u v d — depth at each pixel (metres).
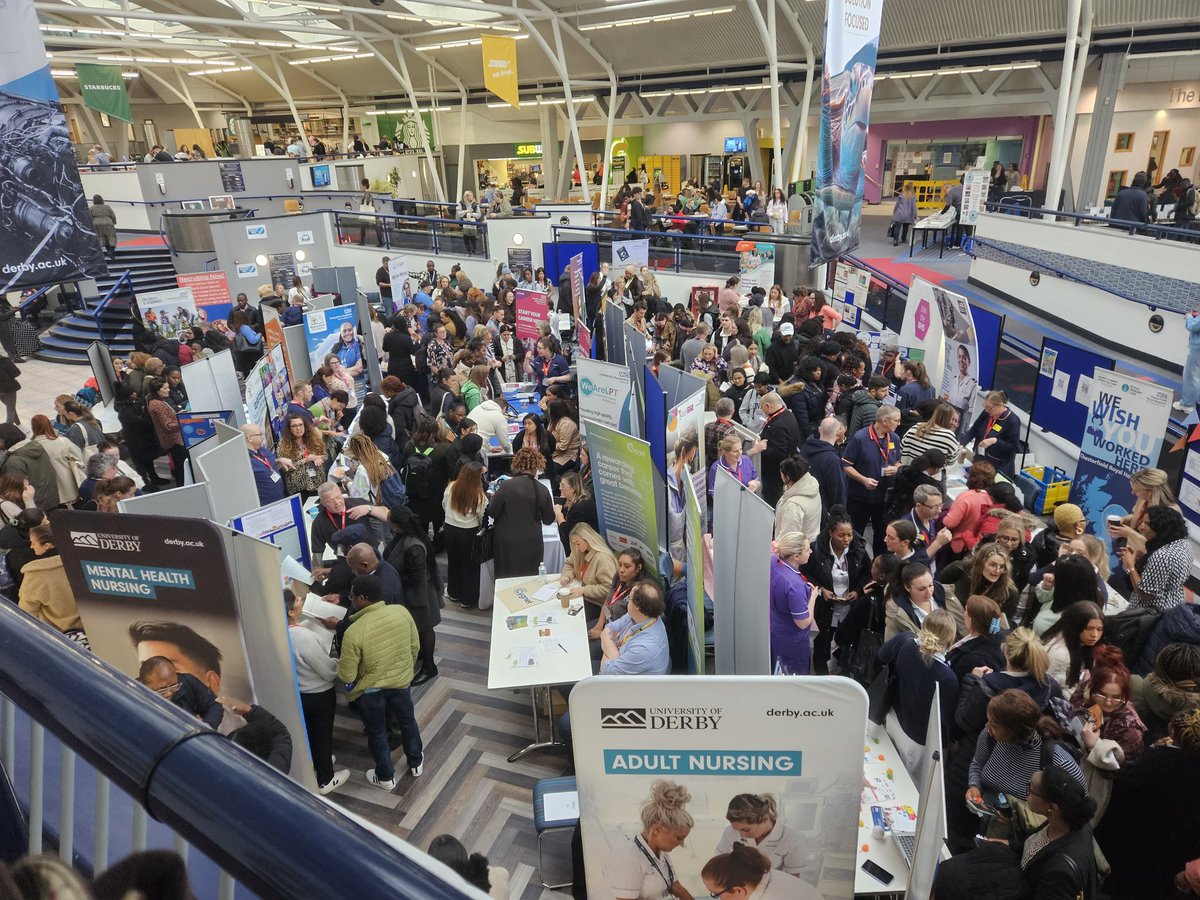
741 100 24.19
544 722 5.60
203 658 4.39
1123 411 6.32
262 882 0.44
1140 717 3.83
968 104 20.39
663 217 16.44
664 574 6.00
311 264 18.53
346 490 7.09
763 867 3.02
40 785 0.84
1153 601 4.68
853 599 5.43
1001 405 7.28
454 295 14.12
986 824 3.49
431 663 6.01
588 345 9.99
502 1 20.33
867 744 4.15
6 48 5.00
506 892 3.34
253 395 8.16
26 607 4.71
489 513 6.21
